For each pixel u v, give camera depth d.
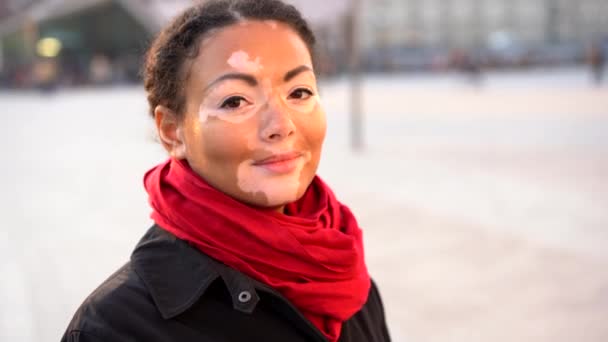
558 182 8.73
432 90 30.75
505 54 52.62
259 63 1.29
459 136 14.25
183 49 1.32
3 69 43.62
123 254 5.81
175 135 1.39
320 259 1.33
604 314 4.28
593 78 34.16
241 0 1.35
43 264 5.54
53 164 11.64
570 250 5.57
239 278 1.26
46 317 4.39
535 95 24.97
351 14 12.63
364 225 6.68
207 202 1.30
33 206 7.96
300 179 1.32
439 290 4.76
